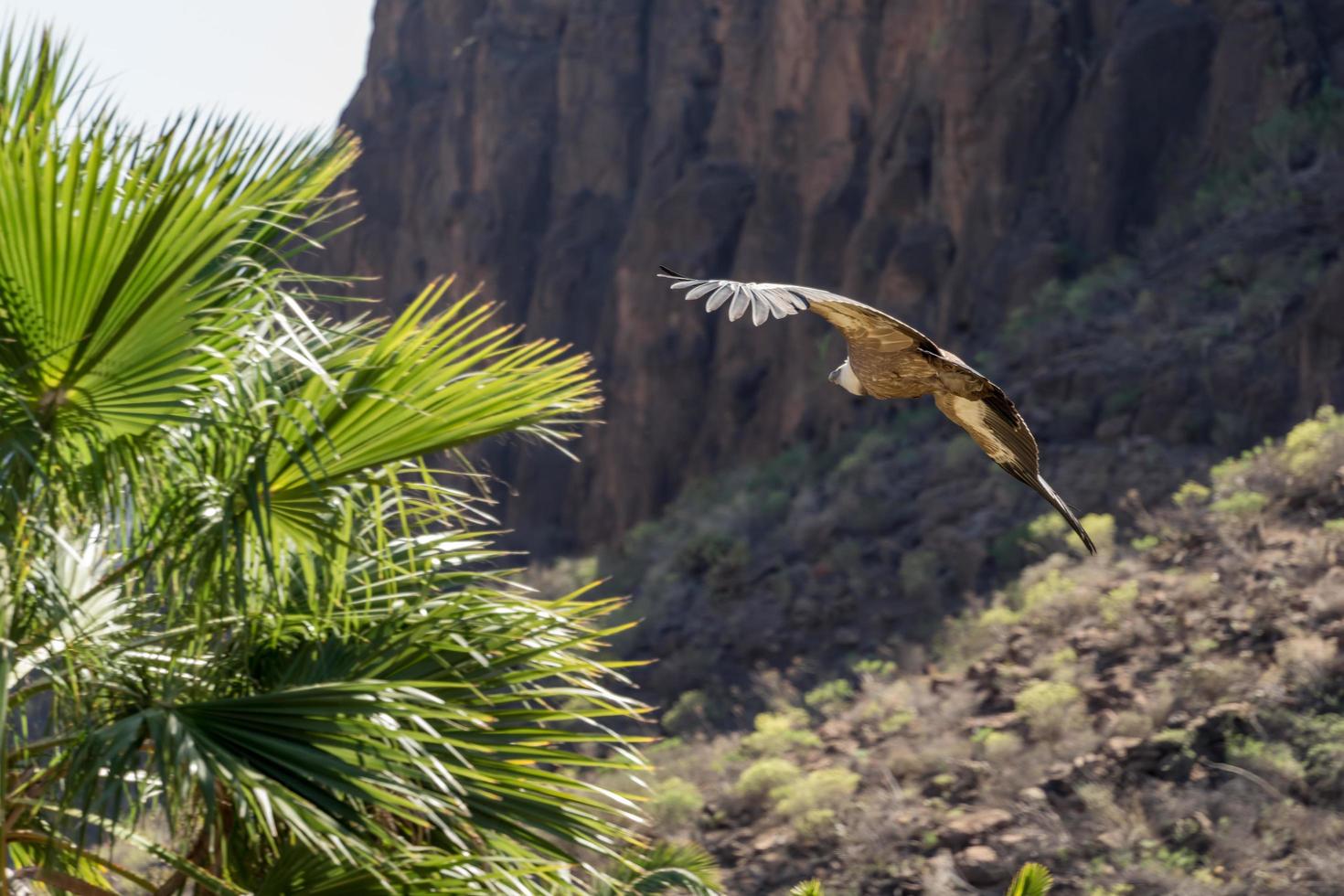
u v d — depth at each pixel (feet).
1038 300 100.83
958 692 58.95
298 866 19.04
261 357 19.97
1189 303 91.35
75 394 19.20
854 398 110.01
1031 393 91.71
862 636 77.77
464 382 20.74
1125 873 41.11
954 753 53.26
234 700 18.57
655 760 67.46
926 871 45.47
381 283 165.89
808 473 104.78
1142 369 87.51
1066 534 74.69
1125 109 106.22
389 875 18.99
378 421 20.65
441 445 21.43
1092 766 48.14
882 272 114.73
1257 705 48.26
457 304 20.66
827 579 84.12
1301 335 80.59
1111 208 104.63
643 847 24.73
